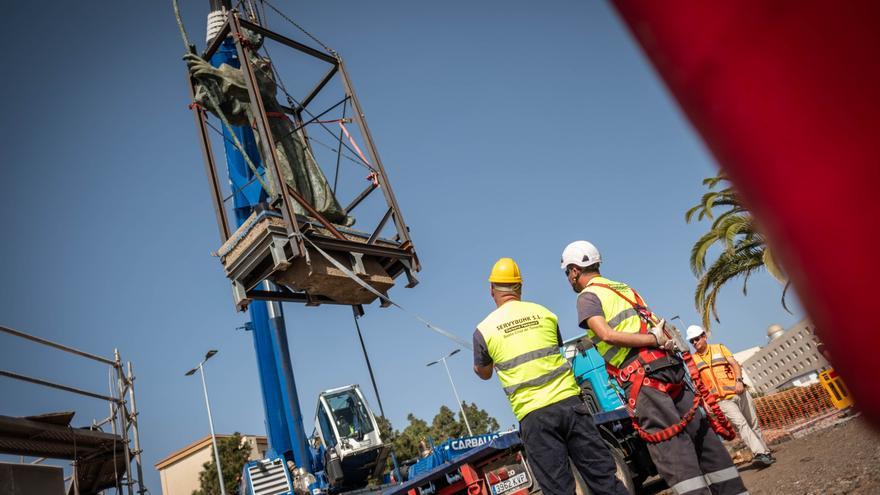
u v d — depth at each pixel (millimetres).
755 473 8195
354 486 13977
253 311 14055
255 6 12047
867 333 244
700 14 283
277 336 13742
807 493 5387
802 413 15797
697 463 3650
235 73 7633
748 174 275
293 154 8062
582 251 4363
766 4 264
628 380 3867
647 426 3775
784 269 284
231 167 11484
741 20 269
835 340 254
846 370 253
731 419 8781
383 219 7656
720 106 280
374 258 7516
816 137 252
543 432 3996
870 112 242
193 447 49250
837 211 247
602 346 4082
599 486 4027
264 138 6836
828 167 249
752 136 270
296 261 6551
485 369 4379
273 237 6344
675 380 3824
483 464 8125
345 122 8492
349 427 13664
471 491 7965
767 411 16625
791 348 85188
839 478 5473
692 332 9156
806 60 254
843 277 247
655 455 3750
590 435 4070
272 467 12312
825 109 249
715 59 280
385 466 14422
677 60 294
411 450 38500
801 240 260
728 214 16250
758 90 266
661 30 299
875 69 240
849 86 245
